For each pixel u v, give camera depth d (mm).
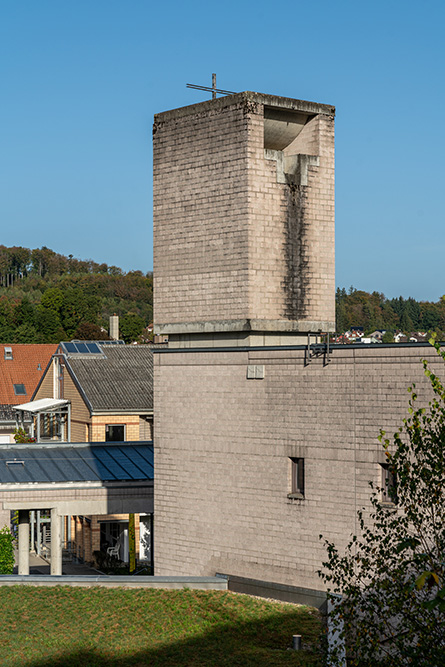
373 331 161375
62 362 50938
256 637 23750
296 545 25453
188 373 28547
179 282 28953
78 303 139250
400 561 14969
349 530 24188
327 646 15797
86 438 46719
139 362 50250
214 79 29062
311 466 25141
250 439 26719
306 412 25312
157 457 29438
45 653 23281
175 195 29094
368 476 23812
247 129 26891
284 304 27750
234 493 27109
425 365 15055
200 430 28125
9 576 29844
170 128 29188
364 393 23938
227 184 27500
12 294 196375
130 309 194375
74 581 29062
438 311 168250
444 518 14633
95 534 43469
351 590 15328
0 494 33500
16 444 38844
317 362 25062
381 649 14609
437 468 14484
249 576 26672
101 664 22531
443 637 14000
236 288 27234
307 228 28359
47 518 48188
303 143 29312
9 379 72625
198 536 28109
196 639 23938
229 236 27453
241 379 27047
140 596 27469
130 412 46062
